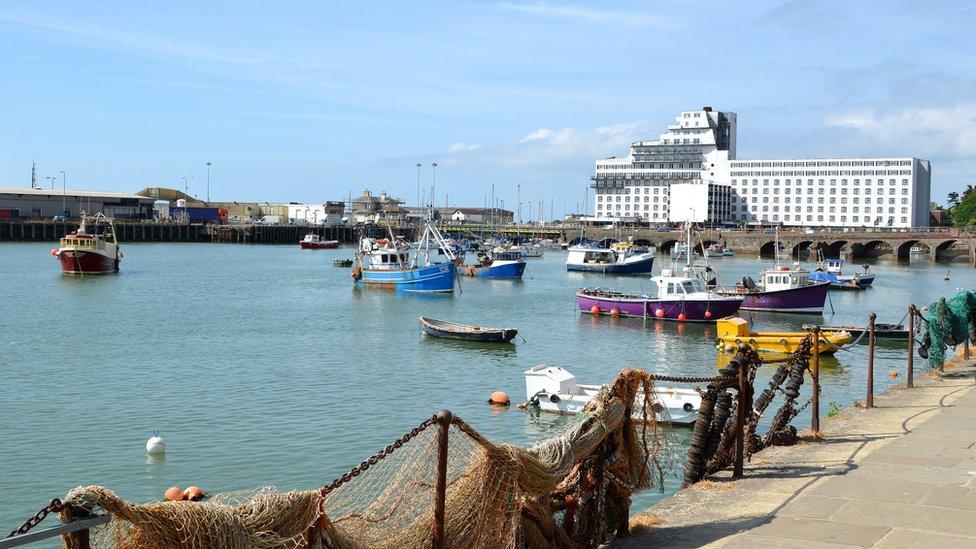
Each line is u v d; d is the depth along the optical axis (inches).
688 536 456.8
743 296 2950.3
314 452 1115.9
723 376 564.7
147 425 1242.6
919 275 5088.6
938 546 429.7
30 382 1562.5
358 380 1620.3
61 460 1074.1
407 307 3065.9
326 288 3735.2
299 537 302.7
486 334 2165.4
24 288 3489.2
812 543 435.8
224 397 1440.7
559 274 5029.5
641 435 555.5
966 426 706.2
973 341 1151.6
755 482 551.5
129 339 2135.8
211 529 278.1
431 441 393.7
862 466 582.6
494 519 374.6
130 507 265.9
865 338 2154.3
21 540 242.1
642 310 2783.0
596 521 442.6
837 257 7175.2
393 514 374.3
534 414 1327.5
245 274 4475.9
